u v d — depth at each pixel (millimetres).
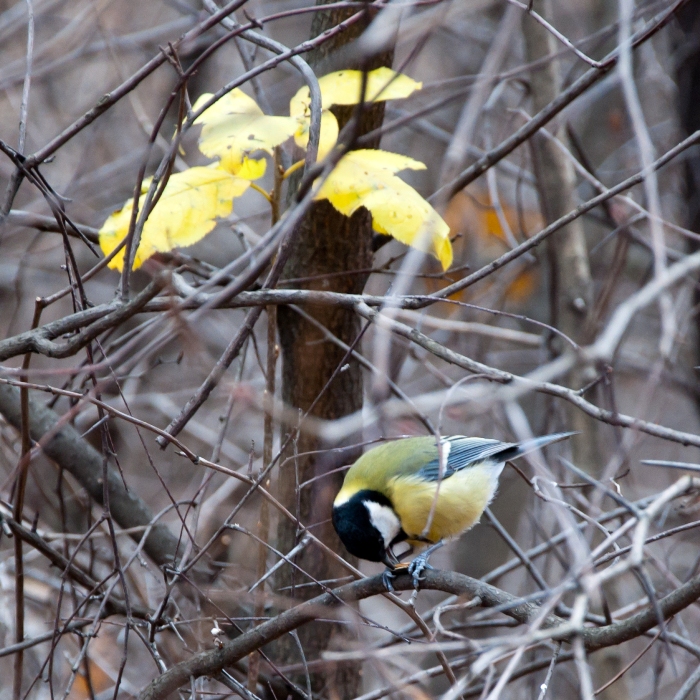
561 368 5742
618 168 16828
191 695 7426
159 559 10000
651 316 17156
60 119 18375
